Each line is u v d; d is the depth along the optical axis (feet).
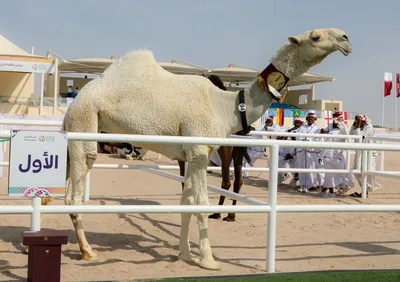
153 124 18.22
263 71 18.53
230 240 23.03
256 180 48.62
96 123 18.61
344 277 16.26
